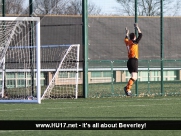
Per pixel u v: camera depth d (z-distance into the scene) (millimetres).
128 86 51594
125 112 48250
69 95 69938
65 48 78000
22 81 69812
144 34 92250
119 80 88250
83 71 68438
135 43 51531
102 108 52312
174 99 65125
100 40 87625
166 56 93125
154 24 92812
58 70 68250
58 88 70500
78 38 78625
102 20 88188
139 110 50125
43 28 79688
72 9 76500
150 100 63469
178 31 94188
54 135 35438
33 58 69000
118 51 88625
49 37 79562
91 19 87125
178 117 44125
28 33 69188
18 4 75250
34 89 68500
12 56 69312
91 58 86375
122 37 89125
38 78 58656
